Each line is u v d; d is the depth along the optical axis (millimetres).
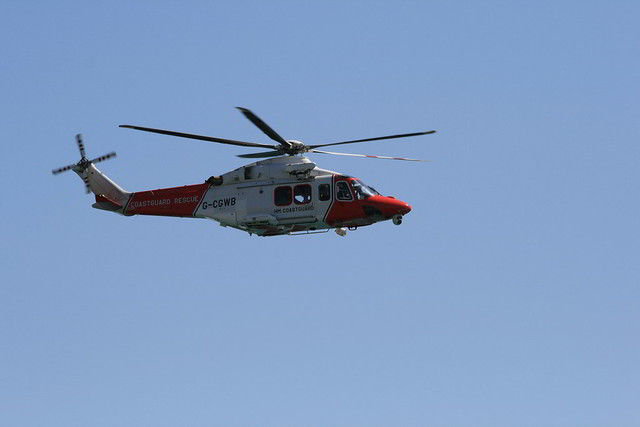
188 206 114438
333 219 109688
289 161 111312
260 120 100875
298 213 109750
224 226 114000
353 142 108625
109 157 119500
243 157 112375
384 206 108625
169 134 103438
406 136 106500
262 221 109875
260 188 111125
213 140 106500
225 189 112938
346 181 109938
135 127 100875
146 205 116812
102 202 118062
